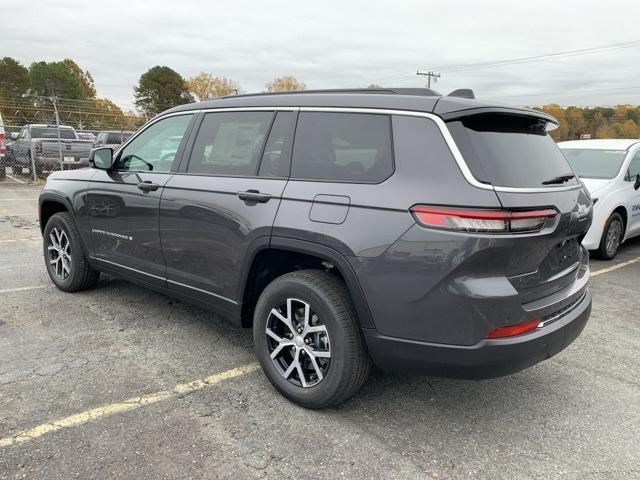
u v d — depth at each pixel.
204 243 3.62
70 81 82.75
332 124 3.12
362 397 3.32
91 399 3.16
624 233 7.56
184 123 4.07
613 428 3.05
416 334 2.67
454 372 2.64
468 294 2.51
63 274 5.14
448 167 2.63
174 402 3.16
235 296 3.47
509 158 2.78
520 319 2.61
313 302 2.98
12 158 19.38
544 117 3.19
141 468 2.54
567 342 2.97
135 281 4.38
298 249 3.01
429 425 3.02
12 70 79.56
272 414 3.06
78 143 17.05
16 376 3.41
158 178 4.02
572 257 3.20
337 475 2.54
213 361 3.74
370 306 2.76
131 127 46.03
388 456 2.71
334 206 2.89
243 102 3.70
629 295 5.72
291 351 3.20
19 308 4.68
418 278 2.61
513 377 3.68
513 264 2.58
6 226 9.00
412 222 2.62
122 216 4.30
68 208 4.86
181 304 4.90
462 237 2.50
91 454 2.62
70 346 3.91
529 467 2.66
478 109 2.77
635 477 2.60
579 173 7.70
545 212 2.67
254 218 3.24
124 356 3.77
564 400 3.37
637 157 7.92
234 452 2.69
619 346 4.29
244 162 3.50
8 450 2.63
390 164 2.81
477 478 2.56
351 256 2.77
